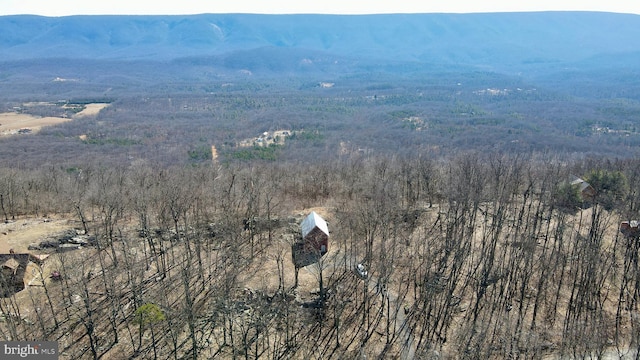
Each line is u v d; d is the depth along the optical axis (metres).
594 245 68.75
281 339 57.53
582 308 62.56
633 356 54.12
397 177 110.75
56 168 137.38
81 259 70.88
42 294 62.59
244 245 80.56
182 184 95.38
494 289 66.31
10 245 74.44
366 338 58.12
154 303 59.75
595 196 94.06
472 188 92.88
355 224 82.25
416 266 73.75
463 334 58.56
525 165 119.12
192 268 71.00
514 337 56.88
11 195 93.94
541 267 69.62
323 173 122.19
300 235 84.44
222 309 58.19
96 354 53.28
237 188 98.88
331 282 69.31
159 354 53.75
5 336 53.91
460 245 76.12
